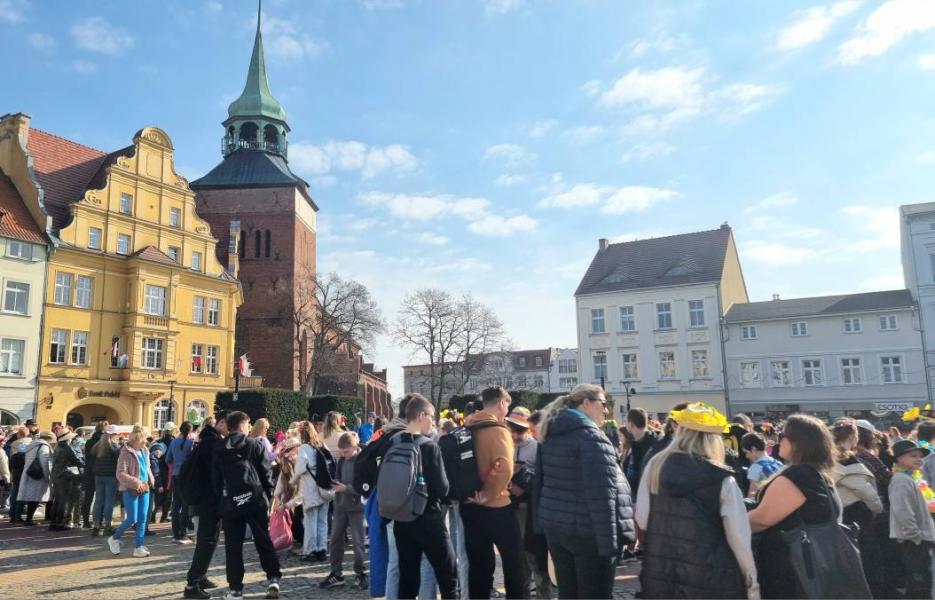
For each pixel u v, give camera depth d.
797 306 44.41
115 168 38.75
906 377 40.19
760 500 4.38
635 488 8.78
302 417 39.47
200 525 7.70
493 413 5.97
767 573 4.21
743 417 10.52
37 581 8.63
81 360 36.00
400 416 6.98
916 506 5.93
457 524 7.20
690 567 3.80
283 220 59.34
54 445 16.12
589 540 4.50
